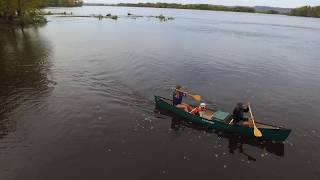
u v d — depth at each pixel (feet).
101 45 131.13
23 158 41.83
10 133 48.42
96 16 328.29
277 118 57.62
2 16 192.44
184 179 38.60
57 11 413.80
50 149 44.16
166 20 318.86
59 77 78.48
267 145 47.19
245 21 369.09
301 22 394.32
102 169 40.01
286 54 125.18
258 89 74.38
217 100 65.77
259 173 40.29
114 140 47.14
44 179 37.81
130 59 102.73
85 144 45.75
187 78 81.56
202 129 51.62
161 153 44.14
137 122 53.31
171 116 56.13
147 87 72.38
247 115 58.54
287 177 39.60
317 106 64.34
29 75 80.18
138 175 39.06
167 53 116.26
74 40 144.66
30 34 161.89
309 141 48.93
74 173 39.09
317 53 130.72
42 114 55.36
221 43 150.30
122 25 235.61
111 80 76.74
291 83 80.84
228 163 42.27
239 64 101.71
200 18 396.37
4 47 120.88
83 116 54.85
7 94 65.26
